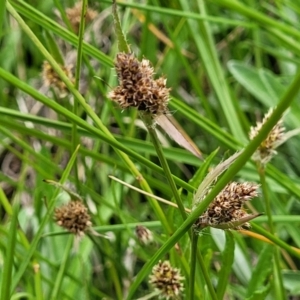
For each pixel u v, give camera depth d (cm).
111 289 43
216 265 43
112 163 39
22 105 60
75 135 37
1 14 31
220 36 70
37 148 58
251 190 28
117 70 28
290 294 40
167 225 35
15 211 31
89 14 47
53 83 38
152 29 59
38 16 39
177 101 41
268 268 35
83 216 35
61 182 34
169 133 30
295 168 55
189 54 65
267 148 34
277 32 52
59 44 65
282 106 24
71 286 40
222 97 52
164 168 29
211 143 57
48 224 44
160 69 63
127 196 51
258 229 33
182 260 33
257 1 72
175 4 60
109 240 43
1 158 60
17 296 38
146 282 43
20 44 65
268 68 67
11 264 31
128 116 61
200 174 33
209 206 28
